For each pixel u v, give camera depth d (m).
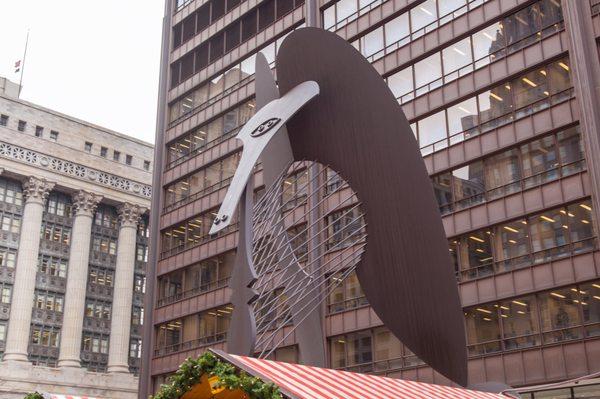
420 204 20.88
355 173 22.20
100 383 65.06
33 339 64.38
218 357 11.73
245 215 20.94
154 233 53.03
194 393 11.97
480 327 33.06
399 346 35.62
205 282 48.16
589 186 30.73
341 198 39.66
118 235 73.50
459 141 36.06
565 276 30.62
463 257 34.69
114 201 72.94
